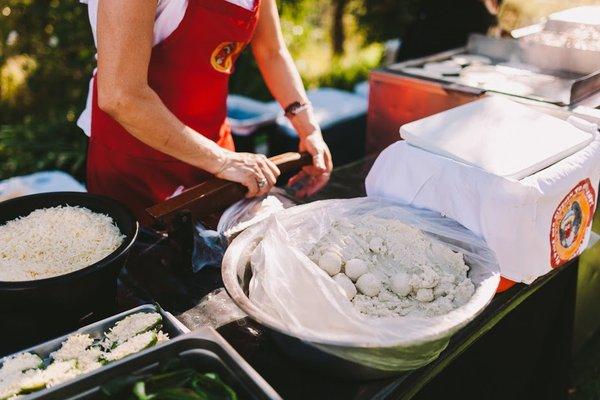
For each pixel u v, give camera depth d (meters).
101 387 0.82
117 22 1.24
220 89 1.66
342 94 3.50
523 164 1.24
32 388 0.87
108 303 1.10
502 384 1.58
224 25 1.48
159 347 0.86
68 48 4.28
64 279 0.97
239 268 1.08
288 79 1.86
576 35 2.01
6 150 3.85
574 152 1.36
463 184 1.25
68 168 3.82
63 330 1.04
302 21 5.32
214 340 0.89
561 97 1.74
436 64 2.19
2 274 1.02
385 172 1.39
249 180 1.46
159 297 1.20
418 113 2.05
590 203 1.42
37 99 4.33
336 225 1.25
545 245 1.30
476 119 1.40
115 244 1.12
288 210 1.25
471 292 1.07
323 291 0.95
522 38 2.14
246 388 0.83
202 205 1.35
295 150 3.00
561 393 1.79
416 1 4.45
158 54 1.49
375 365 0.94
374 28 5.04
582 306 1.83
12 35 4.19
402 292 1.08
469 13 2.57
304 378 1.00
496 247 1.24
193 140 1.42
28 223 1.17
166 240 1.39
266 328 1.00
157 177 1.67
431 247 1.19
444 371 1.34
